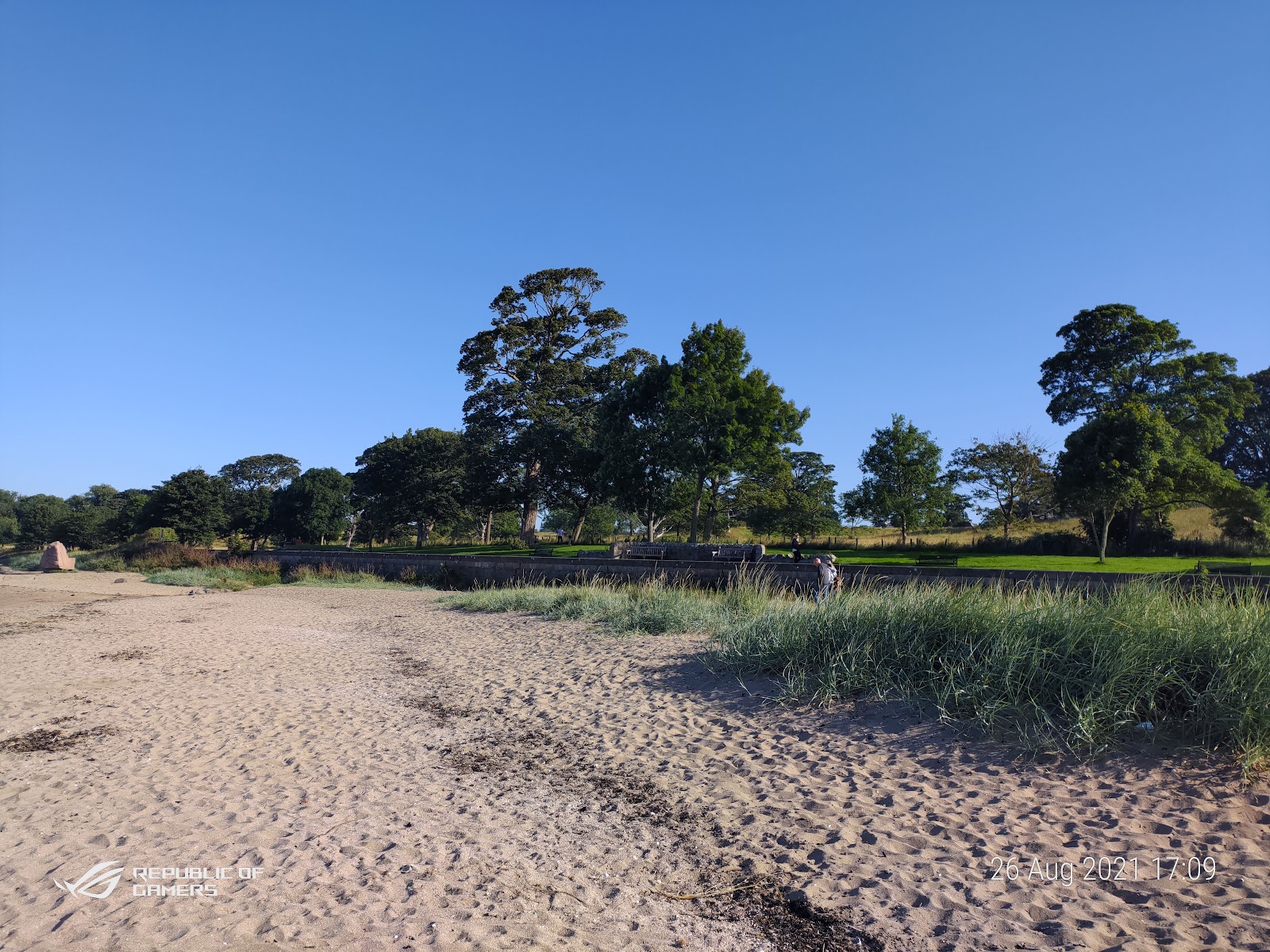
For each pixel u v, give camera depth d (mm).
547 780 7141
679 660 11188
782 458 40875
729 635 11148
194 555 43312
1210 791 5359
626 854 5488
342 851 5535
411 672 12539
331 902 4723
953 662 8086
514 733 8734
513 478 51375
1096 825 5180
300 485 81438
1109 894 4402
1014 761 6309
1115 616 7773
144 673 12367
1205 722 6137
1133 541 32375
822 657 9305
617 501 44125
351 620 20219
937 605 9250
